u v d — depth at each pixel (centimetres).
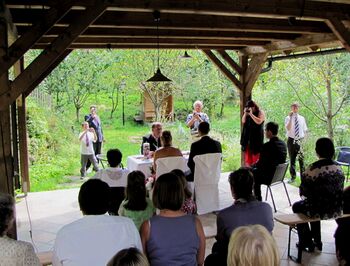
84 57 1262
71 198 661
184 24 515
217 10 427
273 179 550
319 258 409
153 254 227
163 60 1220
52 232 507
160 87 1256
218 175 539
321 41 612
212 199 542
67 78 1274
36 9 448
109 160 442
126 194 313
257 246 142
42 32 348
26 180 700
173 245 225
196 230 232
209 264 270
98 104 1426
